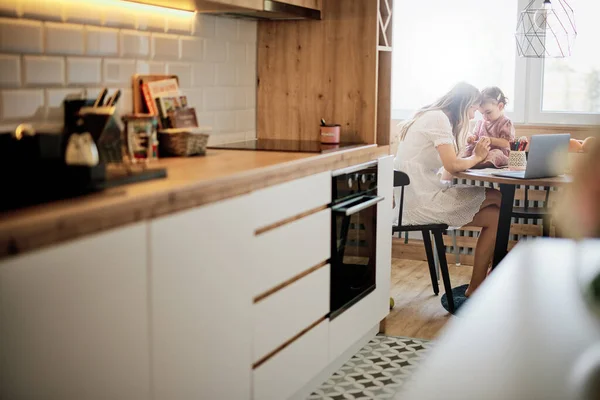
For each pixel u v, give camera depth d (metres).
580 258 1.85
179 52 3.45
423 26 6.03
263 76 4.12
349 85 3.96
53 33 2.70
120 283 1.96
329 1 3.97
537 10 5.50
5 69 2.51
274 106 4.12
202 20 3.60
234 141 3.93
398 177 4.53
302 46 4.04
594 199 0.98
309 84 4.04
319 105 4.03
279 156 3.13
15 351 1.65
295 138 4.10
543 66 5.82
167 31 3.35
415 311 4.61
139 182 2.29
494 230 4.81
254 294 2.67
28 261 1.66
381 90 4.11
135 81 3.14
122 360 2.00
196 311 2.32
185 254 2.24
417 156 4.83
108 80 3.00
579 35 5.73
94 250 1.86
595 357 1.18
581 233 1.00
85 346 1.86
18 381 1.67
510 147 4.82
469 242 5.87
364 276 3.76
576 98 5.79
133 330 2.03
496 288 1.59
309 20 4.01
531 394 1.05
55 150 1.97
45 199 1.93
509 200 4.55
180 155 3.08
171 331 2.20
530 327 1.33
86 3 2.85
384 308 4.07
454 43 5.98
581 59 5.75
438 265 5.78
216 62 3.74
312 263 3.15
